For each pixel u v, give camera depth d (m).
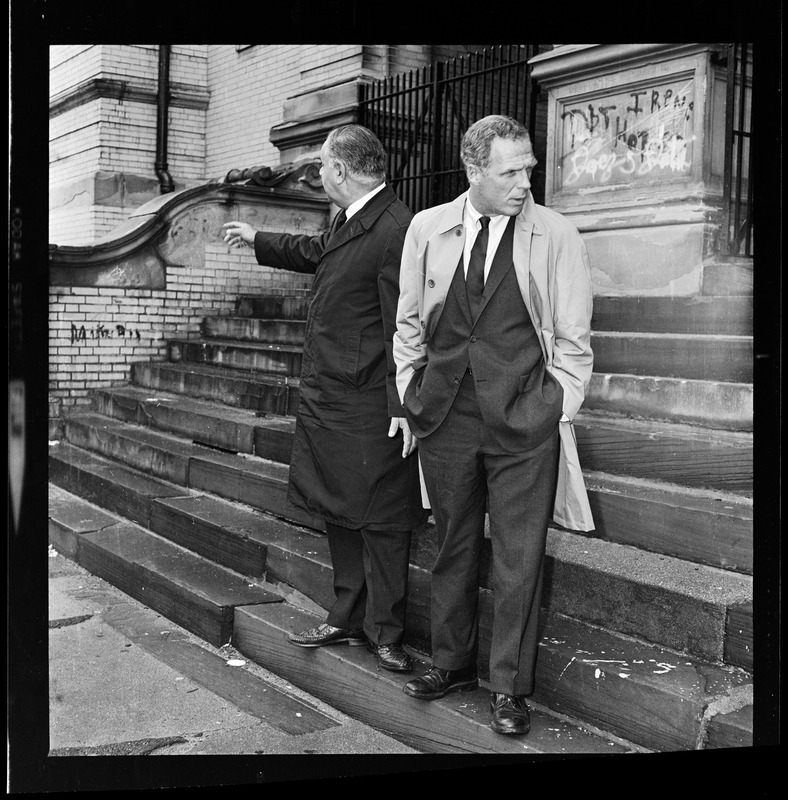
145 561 4.92
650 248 4.98
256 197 8.07
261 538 4.64
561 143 5.46
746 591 3.09
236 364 7.06
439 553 3.22
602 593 3.30
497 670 3.03
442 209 3.14
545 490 2.96
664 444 3.77
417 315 3.23
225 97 9.59
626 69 5.10
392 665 3.48
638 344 4.34
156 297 7.76
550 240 2.98
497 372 2.99
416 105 7.35
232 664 4.11
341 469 3.55
